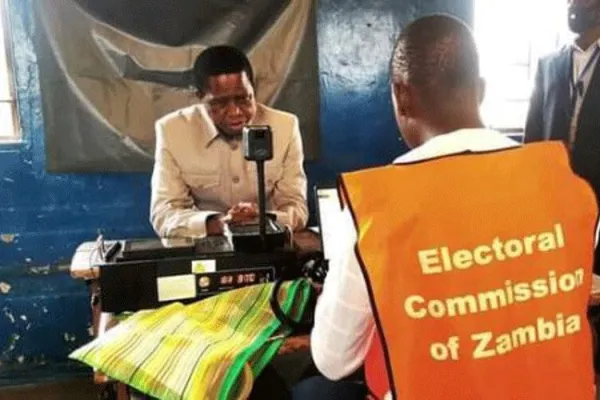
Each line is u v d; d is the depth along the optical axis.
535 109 2.50
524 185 0.89
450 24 0.96
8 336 2.77
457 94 0.94
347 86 2.99
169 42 2.70
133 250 1.40
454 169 0.88
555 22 3.28
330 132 3.01
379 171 0.88
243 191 2.09
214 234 1.68
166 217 1.94
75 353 1.23
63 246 2.77
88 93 2.66
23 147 2.67
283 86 2.86
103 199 2.79
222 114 1.95
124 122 2.71
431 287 0.86
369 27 2.97
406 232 0.86
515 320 0.88
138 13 2.65
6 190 2.68
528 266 0.88
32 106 2.66
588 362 0.94
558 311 0.90
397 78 0.99
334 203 1.61
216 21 2.74
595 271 1.80
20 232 2.72
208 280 1.39
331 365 1.01
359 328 0.95
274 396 1.34
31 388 2.76
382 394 0.97
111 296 1.35
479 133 0.95
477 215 0.87
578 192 0.92
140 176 2.80
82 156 2.69
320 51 2.93
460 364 0.86
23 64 2.62
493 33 3.28
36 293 2.77
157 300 1.37
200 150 2.07
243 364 1.12
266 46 2.81
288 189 2.12
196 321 1.28
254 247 1.42
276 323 1.26
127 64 2.67
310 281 1.39
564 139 2.32
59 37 2.59
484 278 0.86
